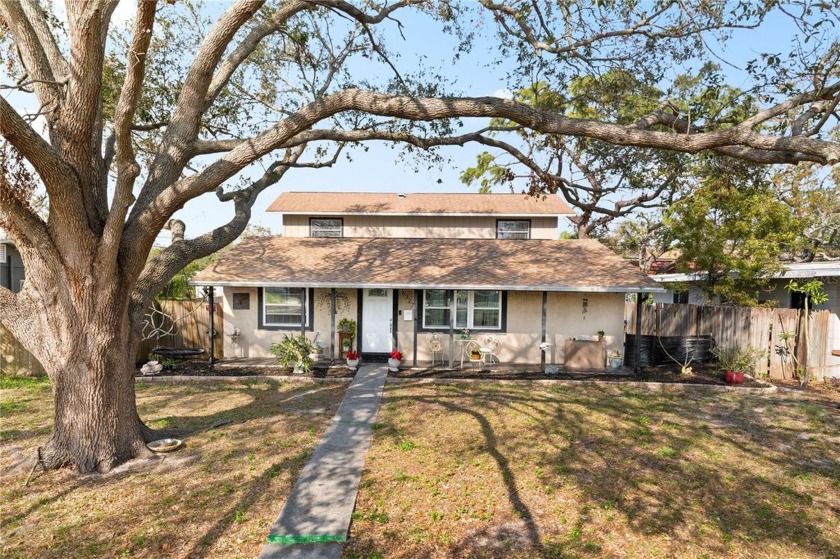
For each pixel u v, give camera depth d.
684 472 6.70
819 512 5.66
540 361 14.34
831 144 4.82
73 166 6.05
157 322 14.83
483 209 17.72
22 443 7.49
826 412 9.70
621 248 28.97
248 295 14.70
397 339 14.74
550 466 6.82
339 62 11.88
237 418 9.00
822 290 14.52
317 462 6.88
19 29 6.00
